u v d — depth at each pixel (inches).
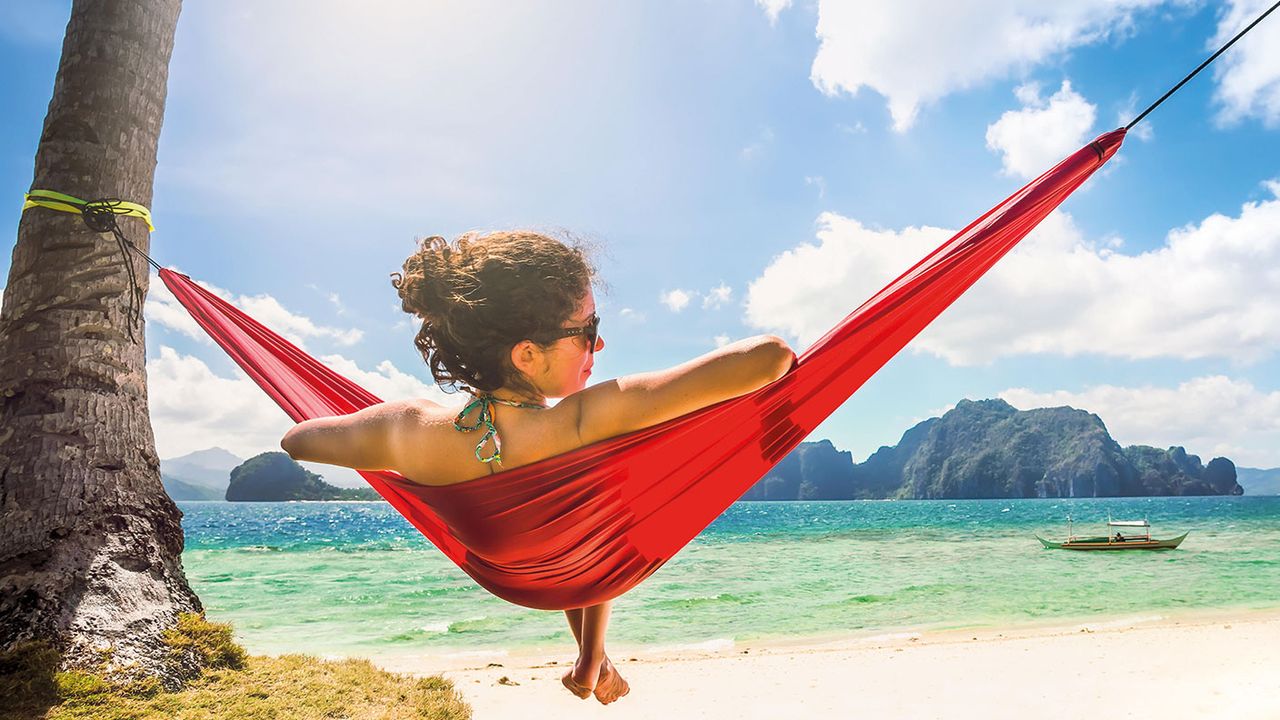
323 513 5073.8
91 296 192.9
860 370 61.6
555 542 49.6
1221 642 470.9
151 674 167.6
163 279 132.8
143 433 199.2
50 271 190.9
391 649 566.6
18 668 154.5
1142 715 319.9
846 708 355.9
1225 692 344.8
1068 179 72.5
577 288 47.3
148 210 205.8
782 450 58.4
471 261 45.8
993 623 646.5
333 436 52.2
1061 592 822.5
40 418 183.5
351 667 219.3
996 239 68.1
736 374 42.3
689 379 42.9
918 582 928.3
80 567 174.6
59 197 190.1
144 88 205.8
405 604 789.2
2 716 142.9
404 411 49.9
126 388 196.7
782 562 1229.7
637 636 614.5
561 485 46.4
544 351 47.2
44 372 186.4
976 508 5866.1
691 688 402.0
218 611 749.9
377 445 50.8
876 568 1105.4
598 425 44.8
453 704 209.3
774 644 569.0
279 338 118.1
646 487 50.7
